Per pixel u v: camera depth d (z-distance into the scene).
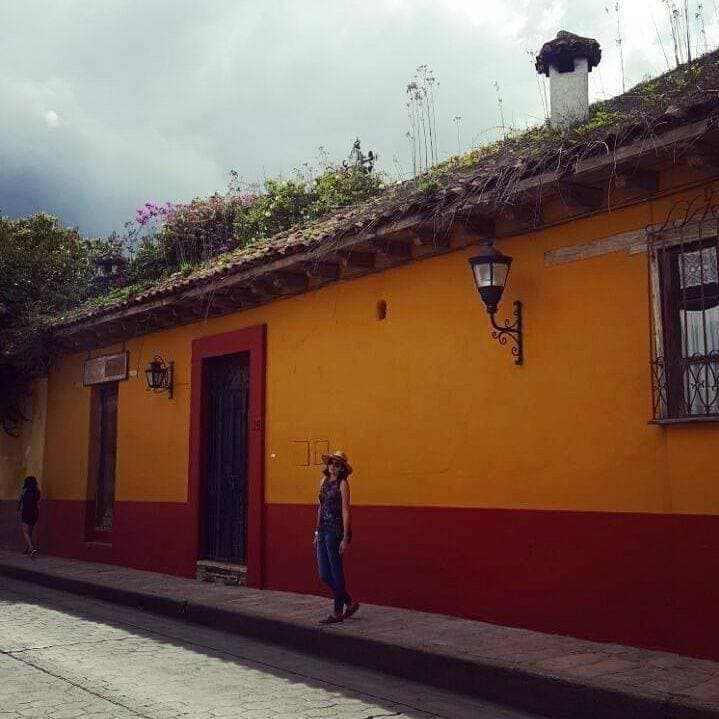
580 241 7.70
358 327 9.94
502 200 7.52
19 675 6.75
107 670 6.98
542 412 7.87
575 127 7.82
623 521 7.14
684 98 6.88
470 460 8.47
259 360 11.32
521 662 6.44
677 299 7.01
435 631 7.73
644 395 7.09
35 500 15.38
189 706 5.89
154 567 13.02
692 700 5.36
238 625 8.99
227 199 18.88
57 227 18.91
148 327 13.55
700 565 6.60
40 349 15.55
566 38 10.27
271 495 10.95
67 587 12.30
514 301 8.18
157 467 13.25
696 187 6.87
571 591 7.46
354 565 9.59
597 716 5.73
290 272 10.52
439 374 8.89
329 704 6.08
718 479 6.55
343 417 10.02
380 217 8.62
